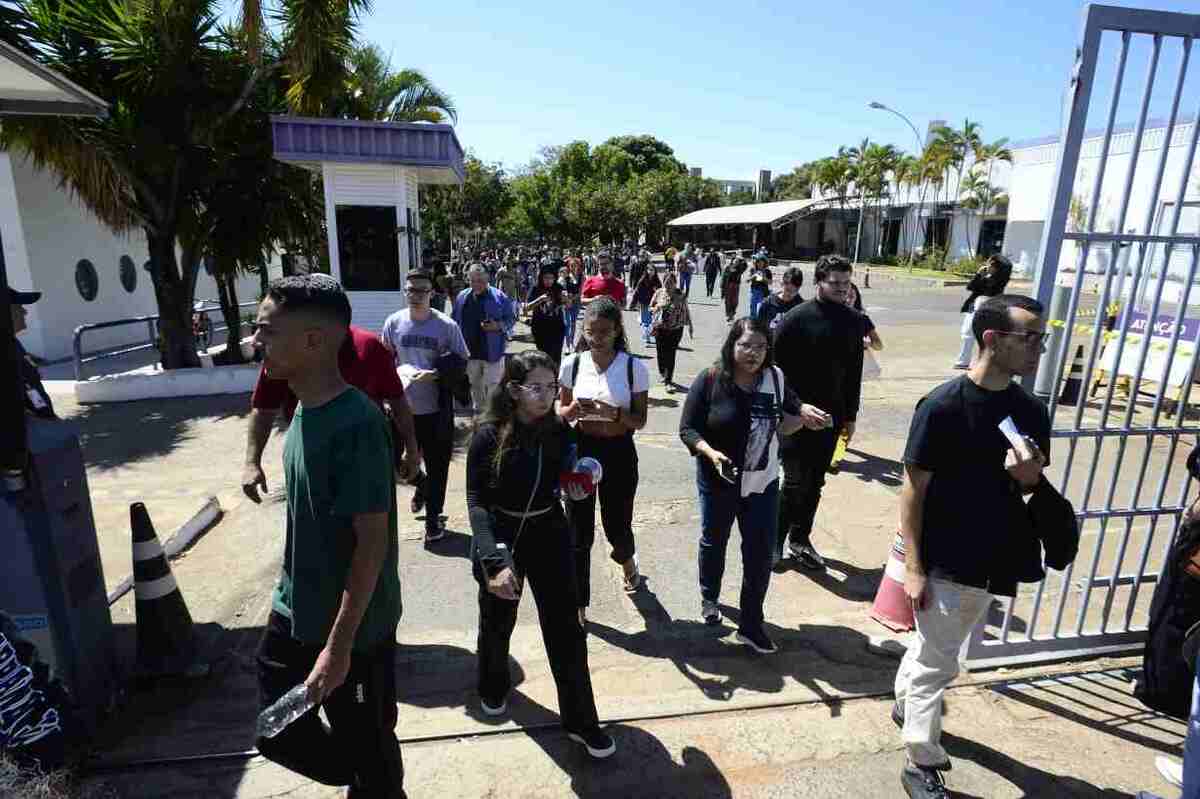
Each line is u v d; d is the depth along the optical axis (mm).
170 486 6199
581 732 2863
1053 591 4367
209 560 4758
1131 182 3045
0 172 12797
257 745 2094
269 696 2150
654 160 72312
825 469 4488
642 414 3768
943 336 15156
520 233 49594
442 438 4801
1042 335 2424
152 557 3334
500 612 2953
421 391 4688
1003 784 2783
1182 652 2871
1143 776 2832
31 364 3301
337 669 1929
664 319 9570
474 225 40438
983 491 2547
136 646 3545
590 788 2748
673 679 3445
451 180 12109
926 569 2645
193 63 9234
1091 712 3219
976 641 3488
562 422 2975
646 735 3043
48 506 2766
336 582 2041
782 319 4465
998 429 2512
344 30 9523
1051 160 29000
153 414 8602
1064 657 3625
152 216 10031
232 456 7023
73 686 2871
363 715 2170
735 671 3512
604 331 3654
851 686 3393
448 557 4727
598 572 4574
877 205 49469
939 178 42406
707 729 3088
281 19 9133
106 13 8883
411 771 2818
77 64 8867
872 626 3928
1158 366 8594
